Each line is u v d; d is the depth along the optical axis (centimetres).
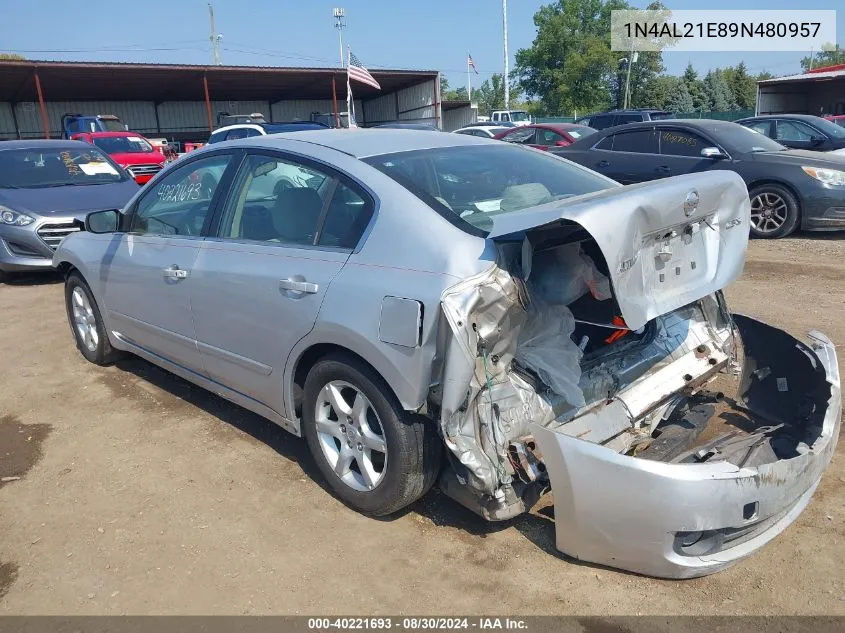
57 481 368
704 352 354
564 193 351
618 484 250
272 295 332
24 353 570
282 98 3706
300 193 341
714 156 927
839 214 863
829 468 348
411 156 343
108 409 455
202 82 2989
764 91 2552
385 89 3484
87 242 499
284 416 353
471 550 299
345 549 304
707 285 304
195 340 397
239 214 375
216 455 389
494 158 369
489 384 268
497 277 267
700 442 348
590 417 300
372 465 317
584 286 297
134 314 453
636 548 257
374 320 284
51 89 2961
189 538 315
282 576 288
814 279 702
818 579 273
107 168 964
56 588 286
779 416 358
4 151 922
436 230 285
